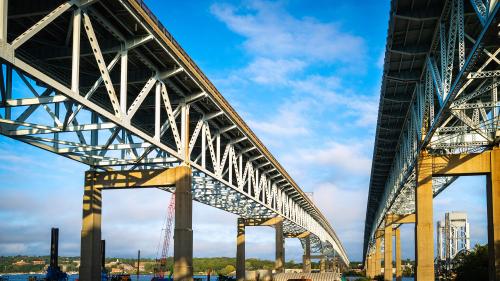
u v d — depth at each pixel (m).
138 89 41.94
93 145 40.72
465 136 50.03
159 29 33.62
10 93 29.33
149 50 35.16
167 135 52.03
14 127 33.56
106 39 33.00
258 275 97.50
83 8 27.34
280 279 89.94
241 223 93.75
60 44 33.88
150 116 48.75
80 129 32.56
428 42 41.09
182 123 43.78
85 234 43.84
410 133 57.03
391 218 107.75
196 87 42.81
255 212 90.31
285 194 97.50
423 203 48.09
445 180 70.88
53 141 36.16
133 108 34.16
